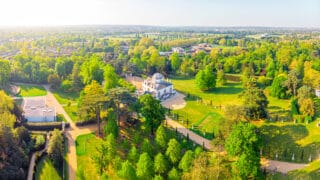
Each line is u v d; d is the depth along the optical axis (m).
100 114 112.31
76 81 166.12
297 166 87.62
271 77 188.00
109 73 147.25
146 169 76.88
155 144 95.06
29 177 83.44
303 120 117.75
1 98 111.06
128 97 111.25
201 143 102.88
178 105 146.38
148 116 104.62
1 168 76.88
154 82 162.62
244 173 75.19
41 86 178.38
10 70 175.62
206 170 71.88
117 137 103.56
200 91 172.25
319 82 155.50
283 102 145.50
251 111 114.44
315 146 97.81
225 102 149.12
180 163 78.56
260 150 91.56
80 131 113.25
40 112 122.62
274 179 81.12
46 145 101.62
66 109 137.38
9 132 86.31
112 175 83.00
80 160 92.94
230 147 81.81
